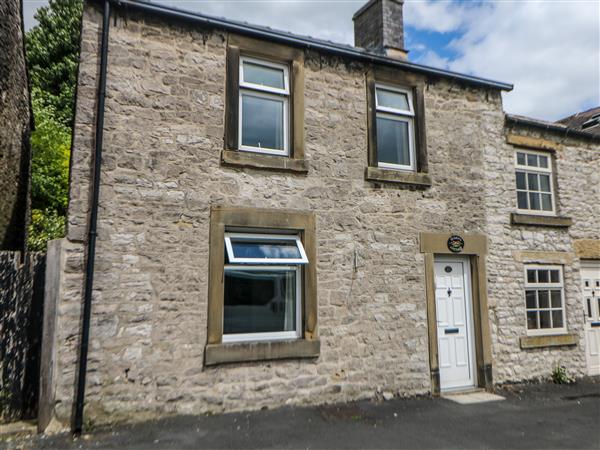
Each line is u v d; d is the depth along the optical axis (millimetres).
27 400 5012
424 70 7355
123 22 5680
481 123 7859
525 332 7602
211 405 5480
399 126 7426
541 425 5383
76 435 4707
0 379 4887
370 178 6730
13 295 5016
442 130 7496
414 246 6926
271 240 6230
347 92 6863
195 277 5602
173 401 5324
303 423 5262
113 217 5320
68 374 4930
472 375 7176
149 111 5660
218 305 5652
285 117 6566
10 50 7090
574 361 7965
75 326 5020
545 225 8109
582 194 8688
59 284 4965
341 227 6492
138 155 5535
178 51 5922
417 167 7203
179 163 5715
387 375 6457
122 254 5309
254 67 6535
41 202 10680
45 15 16547
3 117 6867
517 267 7723
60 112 14672
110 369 5102
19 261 5090
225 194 5898
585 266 8555
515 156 8188
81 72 5391
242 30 6199
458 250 7227
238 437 4770
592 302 8492
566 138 8719
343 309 6328
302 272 6266
